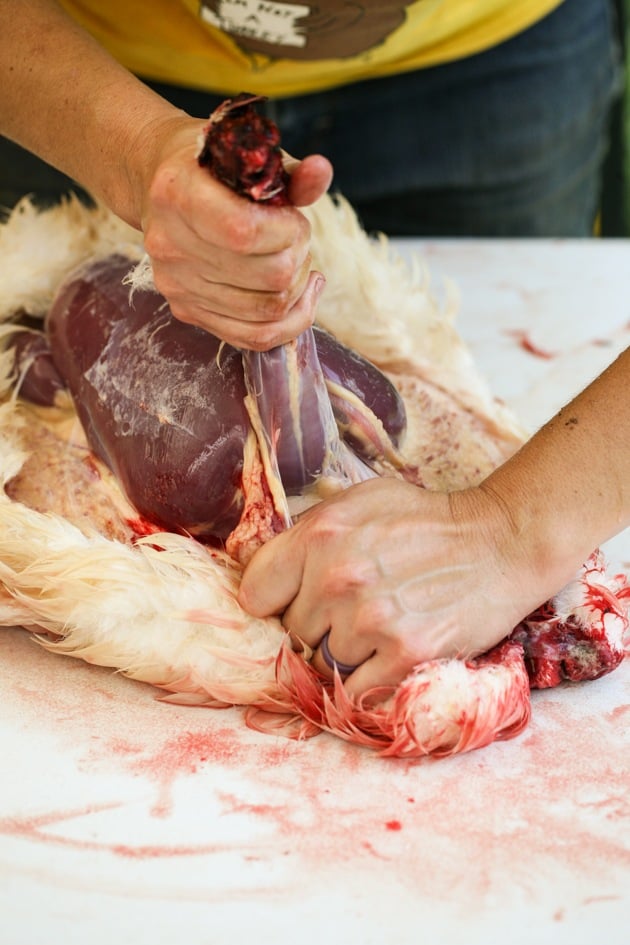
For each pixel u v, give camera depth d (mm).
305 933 895
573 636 1161
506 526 1081
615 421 1073
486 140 2385
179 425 1198
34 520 1230
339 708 1101
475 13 2158
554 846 983
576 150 2576
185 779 1062
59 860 961
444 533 1081
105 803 1027
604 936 894
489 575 1077
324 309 1527
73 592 1172
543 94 2377
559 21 2354
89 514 1341
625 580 1254
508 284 2301
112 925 899
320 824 1006
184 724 1145
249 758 1094
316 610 1101
